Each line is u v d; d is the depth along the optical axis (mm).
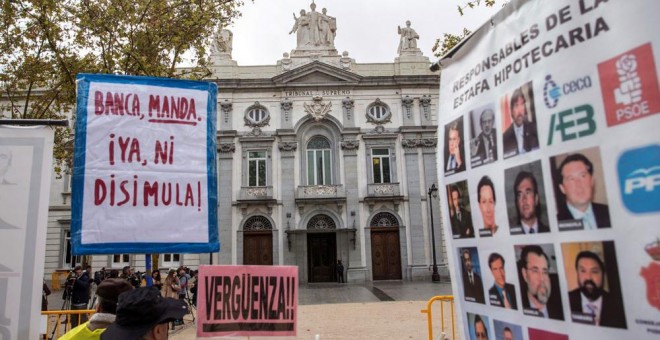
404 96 28609
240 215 26844
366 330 11547
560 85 2396
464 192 3094
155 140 5121
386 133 27938
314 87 28297
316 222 27250
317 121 28016
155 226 4965
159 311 3133
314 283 26422
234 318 4570
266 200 26516
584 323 2215
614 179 2105
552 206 2400
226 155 27281
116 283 3756
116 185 4941
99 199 4883
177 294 13617
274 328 4602
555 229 2377
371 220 27203
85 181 4883
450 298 7332
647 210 1967
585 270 2217
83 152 4934
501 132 2781
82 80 5055
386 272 26828
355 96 28531
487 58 2961
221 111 27938
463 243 3096
